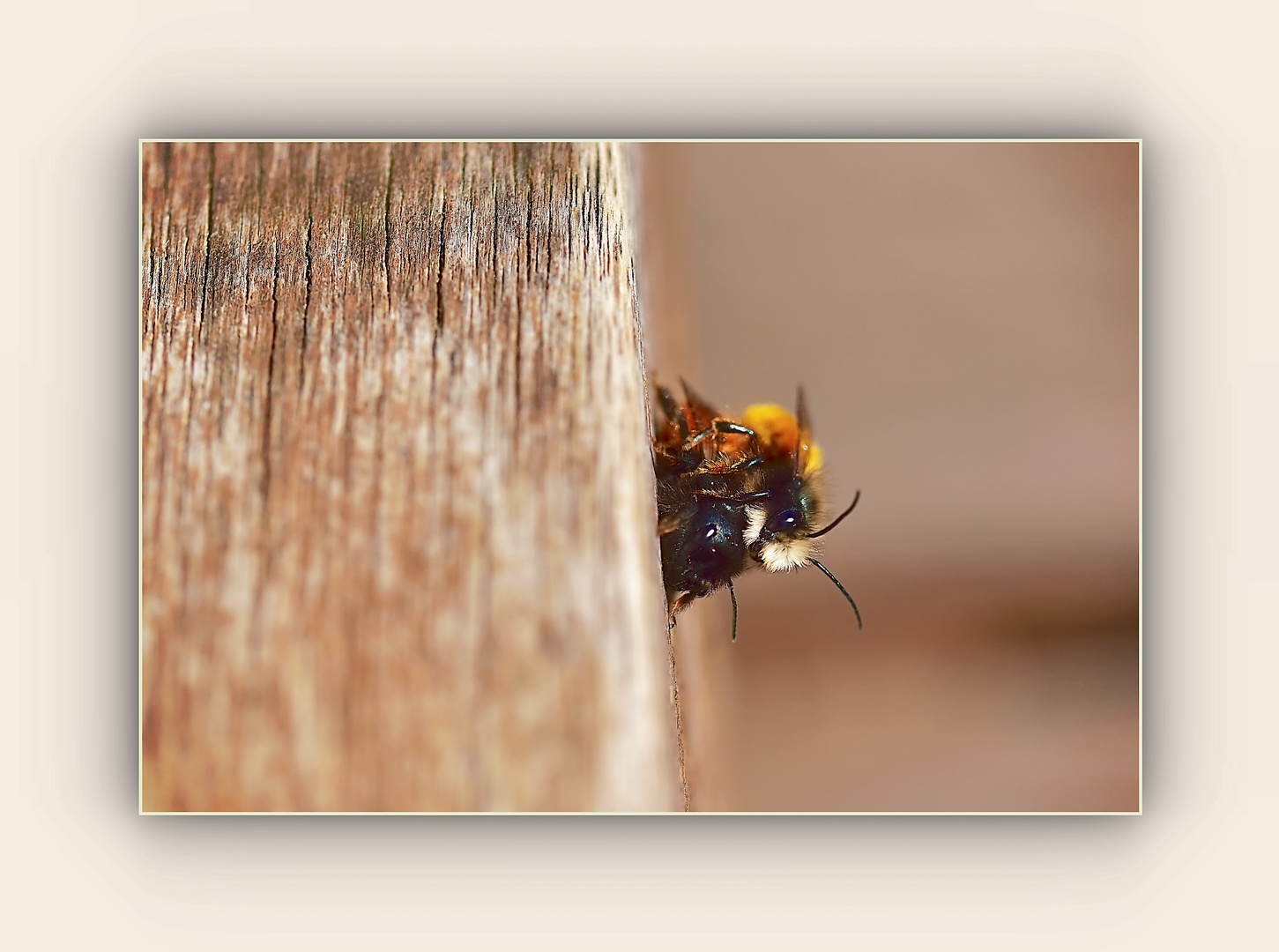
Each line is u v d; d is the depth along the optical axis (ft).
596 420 0.59
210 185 0.61
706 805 0.64
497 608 0.58
